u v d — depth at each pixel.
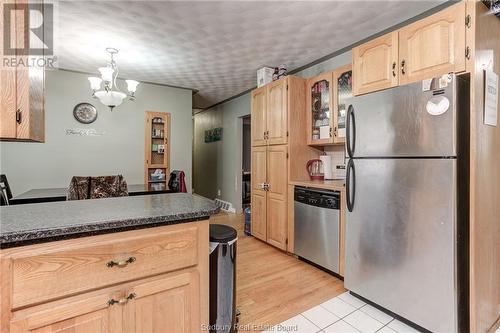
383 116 1.83
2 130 0.95
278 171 3.20
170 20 2.45
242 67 3.70
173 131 4.72
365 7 2.23
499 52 1.78
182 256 1.18
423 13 2.32
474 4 1.53
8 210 1.22
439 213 1.54
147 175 4.27
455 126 1.47
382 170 1.84
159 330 1.13
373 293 1.94
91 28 2.58
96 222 0.99
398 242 1.76
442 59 1.66
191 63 3.54
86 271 0.97
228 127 5.79
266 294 2.19
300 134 3.13
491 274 1.71
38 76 1.18
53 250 0.92
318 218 2.64
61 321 0.93
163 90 4.62
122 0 2.13
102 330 1.00
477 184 1.55
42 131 1.26
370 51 2.10
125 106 4.29
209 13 2.33
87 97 3.99
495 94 1.71
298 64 3.55
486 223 1.64
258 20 2.45
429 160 1.59
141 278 1.09
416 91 1.64
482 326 1.62
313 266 2.76
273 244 3.29
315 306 2.01
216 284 1.53
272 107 3.31
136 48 3.06
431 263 1.59
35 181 3.69
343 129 2.75
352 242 2.09
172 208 1.27
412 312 1.70
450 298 1.51
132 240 1.06
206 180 6.82
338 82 2.79
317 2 2.17
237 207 5.54
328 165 3.13
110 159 4.18
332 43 2.93
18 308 0.86
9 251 0.85
